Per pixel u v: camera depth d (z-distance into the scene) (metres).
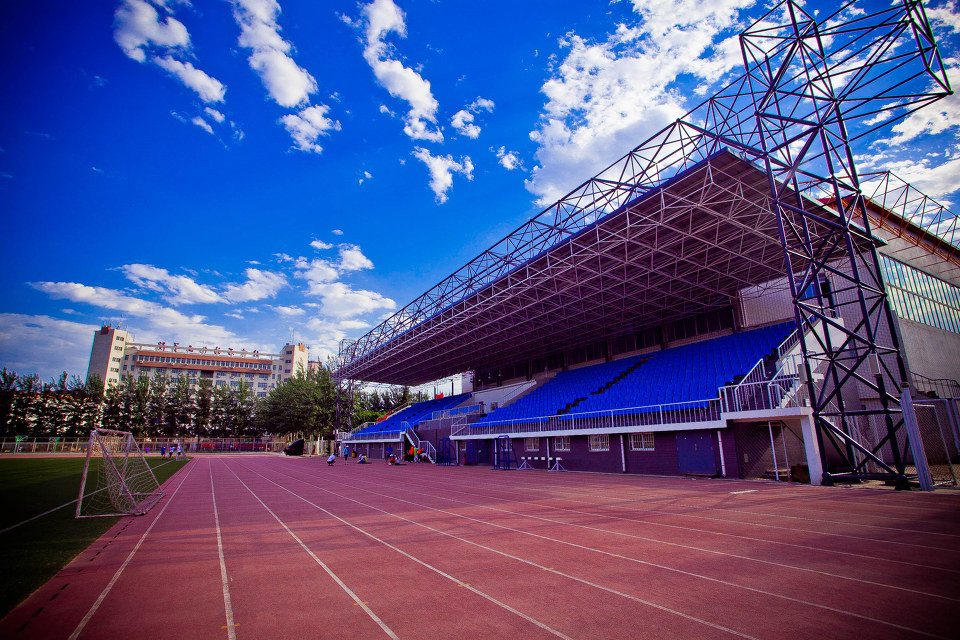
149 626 4.79
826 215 21.61
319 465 40.84
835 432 16.89
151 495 17.05
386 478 25.09
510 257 27.33
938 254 30.62
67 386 73.38
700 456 21.09
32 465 34.97
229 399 88.12
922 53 15.21
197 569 6.97
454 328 39.91
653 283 29.08
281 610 5.21
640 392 27.97
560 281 28.84
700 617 4.76
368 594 5.70
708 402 20.97
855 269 16.66
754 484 17.33
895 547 7.36
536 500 14.42
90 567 7.14
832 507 11.39
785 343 22.28
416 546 8.27
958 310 30.64
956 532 8.33
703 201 19.66
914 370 25.22
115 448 21.80
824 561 6.68
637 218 21.45
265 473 30.03
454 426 42.16
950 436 25.48
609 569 6.56
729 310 31.45
